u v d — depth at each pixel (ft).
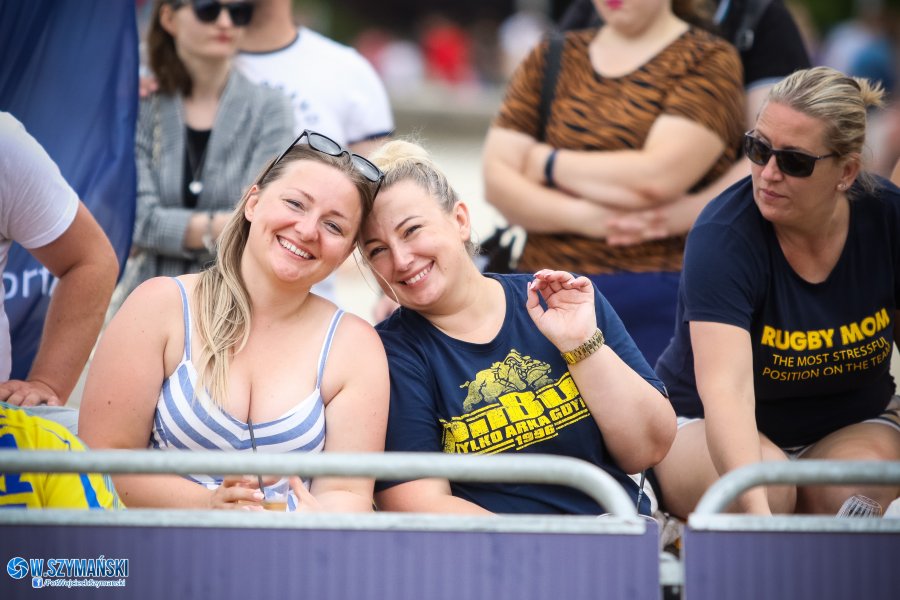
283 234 33.06
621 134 48.75
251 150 49.65
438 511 33.35
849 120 34.78
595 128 49.11
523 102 51.21
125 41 41.60
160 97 50.03
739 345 36.27
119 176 41.57
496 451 34.22
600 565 25.57
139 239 49.11
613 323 36.04
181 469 25.75
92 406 33.12
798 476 25.84
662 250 48.83
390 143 36.29
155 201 49.29
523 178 50.57
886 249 37.55
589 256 49.24
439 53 223.30
